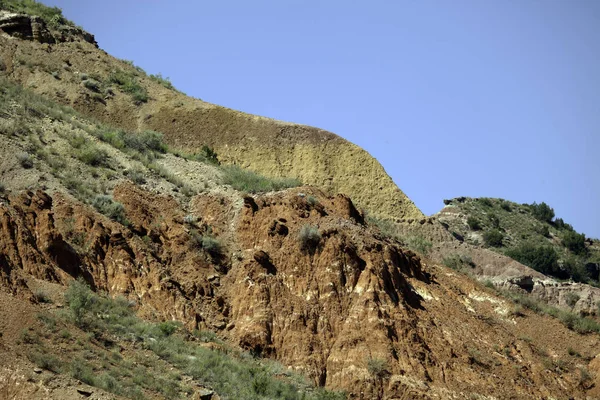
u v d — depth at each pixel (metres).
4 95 72.81
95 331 48.31
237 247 61.59
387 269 60.28
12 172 60.28
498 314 65.44
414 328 57.12
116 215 59.81
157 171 68.50
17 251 52.25
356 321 55.94
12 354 42.62
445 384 54.53
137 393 43.66
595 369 61.50
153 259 57.78
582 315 71.06
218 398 46.56
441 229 86.56
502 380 56.94
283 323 55.81
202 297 57.31
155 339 50.72
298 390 51.25
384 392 53.00
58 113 72.62
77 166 64.50
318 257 59.47
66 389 41.59
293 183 69.88
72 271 54.28
